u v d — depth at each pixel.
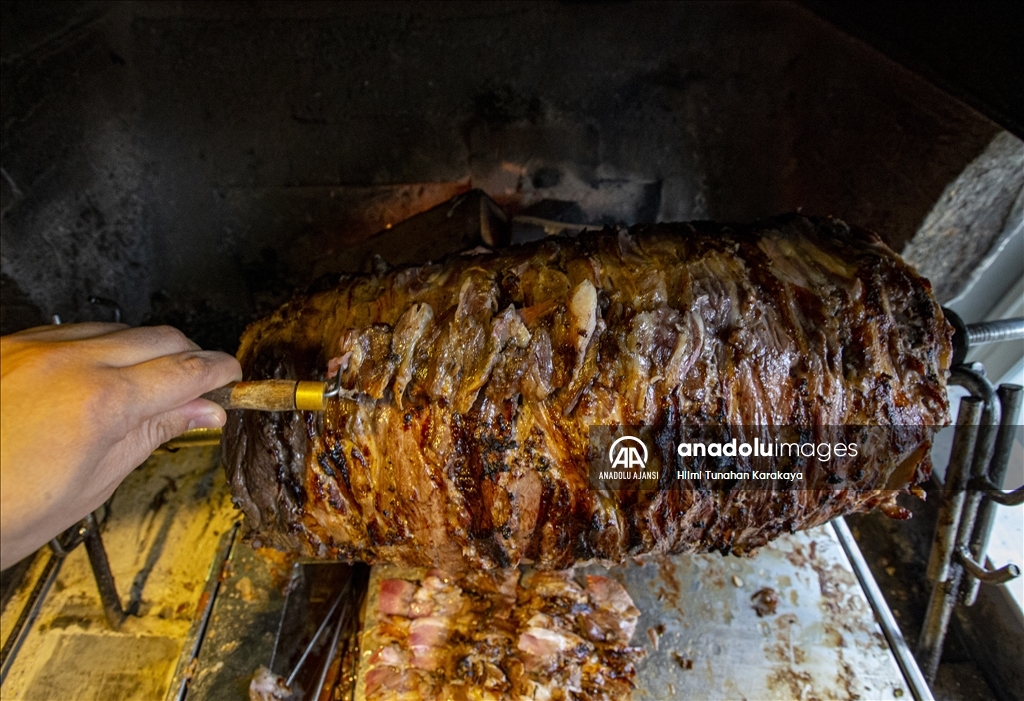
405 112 0.76
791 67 0.71
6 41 0.63
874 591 0.62
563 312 0.47
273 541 0.56
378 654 0.57
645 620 0.60
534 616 0.57
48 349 0.37
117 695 0.62
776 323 0.49
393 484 0.49
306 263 0.88
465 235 0.72
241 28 0.71
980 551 0.59
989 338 0.55
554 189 0.81
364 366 0.49
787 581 0.62
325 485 0.51
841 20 0.63
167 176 0.82
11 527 0.35
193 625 0.60
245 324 0.94
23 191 0.68
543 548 0.50
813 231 0.55
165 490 0.78
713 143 0.77
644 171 0.80
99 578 0.63
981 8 0.50
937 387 0.50
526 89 0.74
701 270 0.49
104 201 0.79
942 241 0.69
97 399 0.36
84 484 0.37
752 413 0.48
